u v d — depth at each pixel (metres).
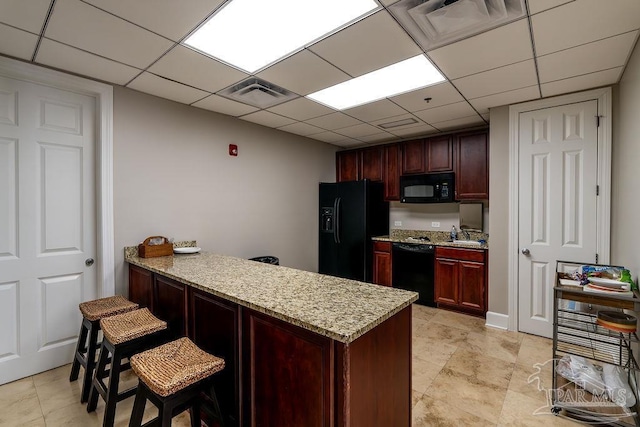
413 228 4.66
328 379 1.18
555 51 2.02
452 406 1.99
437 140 4.04
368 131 4.16
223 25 1.74
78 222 2.51
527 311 3.07
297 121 3.68
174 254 2.84
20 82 2.23
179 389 1.26
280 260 4.19
